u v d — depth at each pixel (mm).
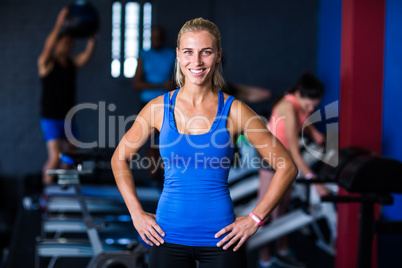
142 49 8016
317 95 4070
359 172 3168
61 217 4473
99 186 6535
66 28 6188
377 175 3164
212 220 2205
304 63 8148
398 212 5348
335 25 7180
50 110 6406
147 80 7562
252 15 8086
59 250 3682
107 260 3213
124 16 8086
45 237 4762
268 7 8086
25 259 4359
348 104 4062
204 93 2254
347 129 4090
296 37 8117
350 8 4008
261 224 2227
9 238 5887
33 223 5461
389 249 4934
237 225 2211
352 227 4098
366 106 4043
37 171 8047
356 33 4000
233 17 8070
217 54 2242
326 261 4797
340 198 3193
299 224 4543
